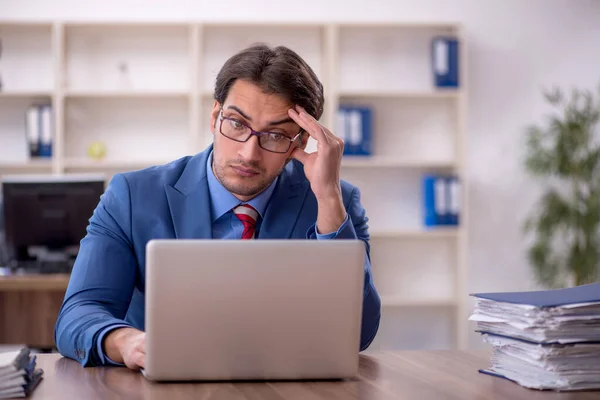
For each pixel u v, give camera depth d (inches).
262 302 53.4
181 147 210.4
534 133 206.7
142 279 74.0
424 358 65.1
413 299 207.3
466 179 208.7
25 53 205.9
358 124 202.5
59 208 146.5
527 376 54.3
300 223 76.4
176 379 53.6
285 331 53.9
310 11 213.5
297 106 70.9
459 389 52.4
